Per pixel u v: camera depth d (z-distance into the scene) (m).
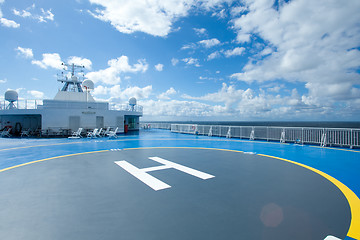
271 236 3.12
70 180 6.02
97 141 16.38
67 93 24.62
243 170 7.18
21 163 8.29
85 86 24.89
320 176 6.43
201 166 7.77
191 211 3.99
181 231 3.26
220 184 5.65
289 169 7.34
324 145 13.09
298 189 5.24
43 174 6.67
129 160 8.84
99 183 5.73
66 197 4.71
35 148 12.45
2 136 20.88
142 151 11.30
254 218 3.70
